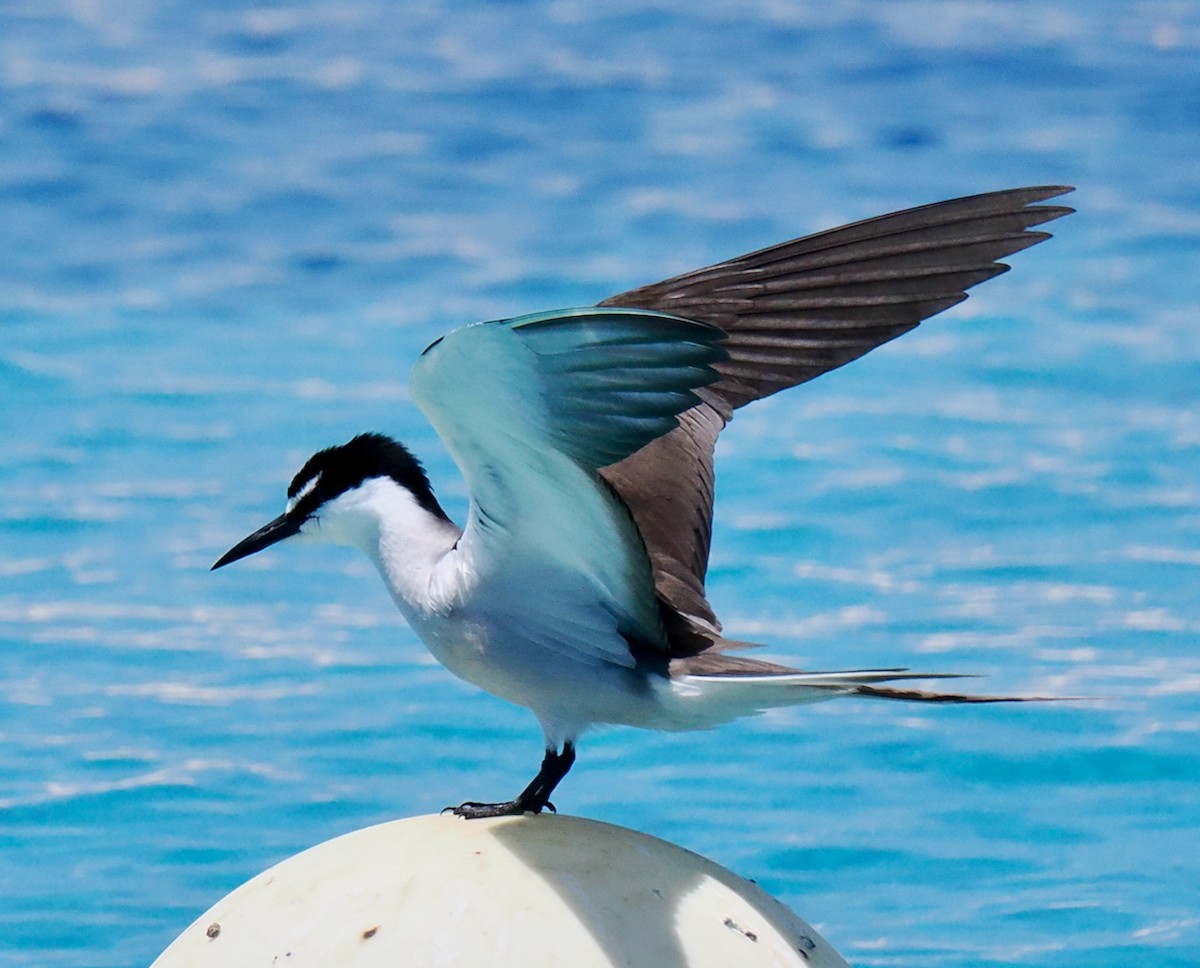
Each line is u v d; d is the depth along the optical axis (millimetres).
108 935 10727
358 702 13641
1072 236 23344
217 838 11734
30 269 22328
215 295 21781
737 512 16859
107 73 27828
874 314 8438
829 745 13234
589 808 12164
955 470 17703
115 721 13305
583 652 7809
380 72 28359
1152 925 10797
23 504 16984
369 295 21672
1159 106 26734
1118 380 19734
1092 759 12859
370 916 6812
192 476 17500
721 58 29016
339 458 8555
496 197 24250
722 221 23141
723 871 7398
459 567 7879
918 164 25000
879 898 11148
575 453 6906
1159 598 15086
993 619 14695
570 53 29312
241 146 25703
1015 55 28797
